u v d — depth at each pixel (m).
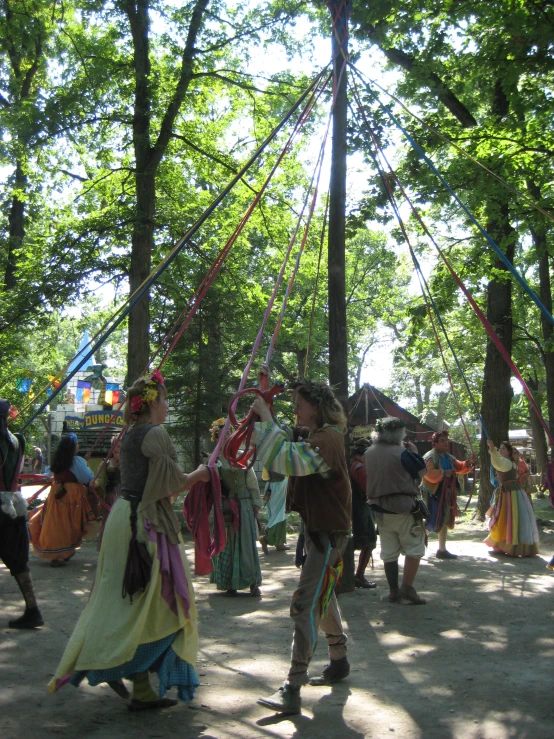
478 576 8.52
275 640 5.73
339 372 8.03
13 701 4.21
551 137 11.73
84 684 4.55
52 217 17.55
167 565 3.96
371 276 34.25
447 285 14.70
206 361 16.80
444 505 9.84
